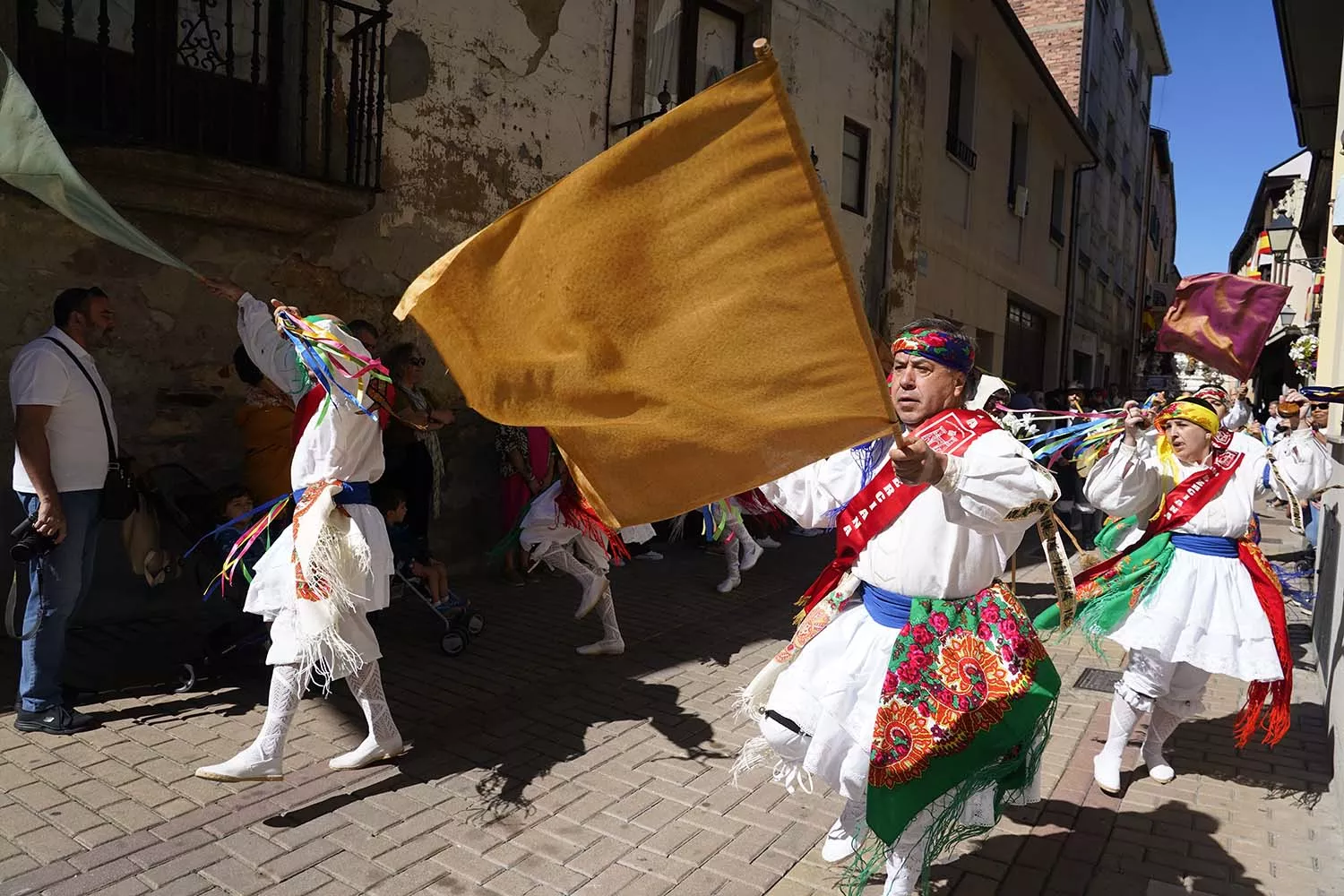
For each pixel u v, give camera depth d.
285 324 3.44
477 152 7.00
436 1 6.64
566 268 1.92
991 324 16.50
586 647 5.46
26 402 3.73
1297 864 3.34
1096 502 3.80
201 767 3.66
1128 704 3.84
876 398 1.95
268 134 6.03
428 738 4.15
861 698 2.54
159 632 5.32
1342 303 6.16
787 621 6.46
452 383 7.04
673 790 3.75
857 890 2.74
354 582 3.57
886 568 2.55
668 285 1.89
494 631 5.83
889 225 12.15
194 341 5.63
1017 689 2.46
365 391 3.57
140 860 3.02
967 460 2.25
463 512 7.16
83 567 4.08
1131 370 32.66
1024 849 3.39
